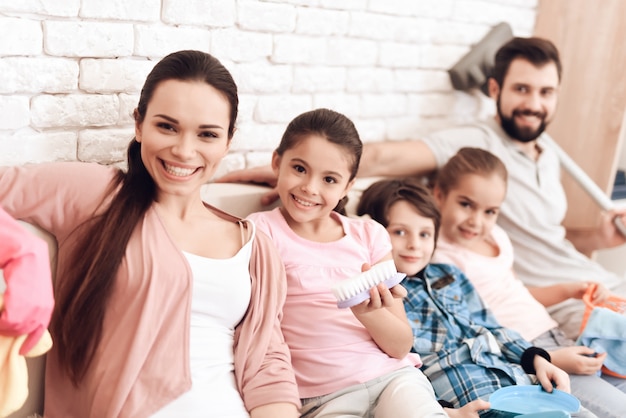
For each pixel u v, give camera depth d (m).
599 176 2.06
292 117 1.60
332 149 1.21
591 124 2.06
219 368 1.04
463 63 1.92
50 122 1.21
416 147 1.74
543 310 1.62
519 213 1.81
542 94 1.79
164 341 0.99
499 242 1.65
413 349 1.35
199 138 1.02
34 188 1.04
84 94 1.25
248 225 1.14
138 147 1.06
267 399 1.03
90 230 1.02
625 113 1.99
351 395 1.15
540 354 1.36
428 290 1.44
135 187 1.04
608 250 2.27
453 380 1.31
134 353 0.96
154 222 1.03
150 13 1.29
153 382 0.98
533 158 1.87
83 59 1.22
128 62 1.29
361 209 1.50
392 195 1.44
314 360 1.18
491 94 1.88
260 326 1.09
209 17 1.38
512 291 1.60
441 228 1.63
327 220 1.31
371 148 1.66
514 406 1.23
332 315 1.21
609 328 1.47
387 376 1.18
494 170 1.57
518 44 1.79
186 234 1.08
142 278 0.99
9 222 0.82
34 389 1.06
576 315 1.68
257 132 1.54
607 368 1.49
